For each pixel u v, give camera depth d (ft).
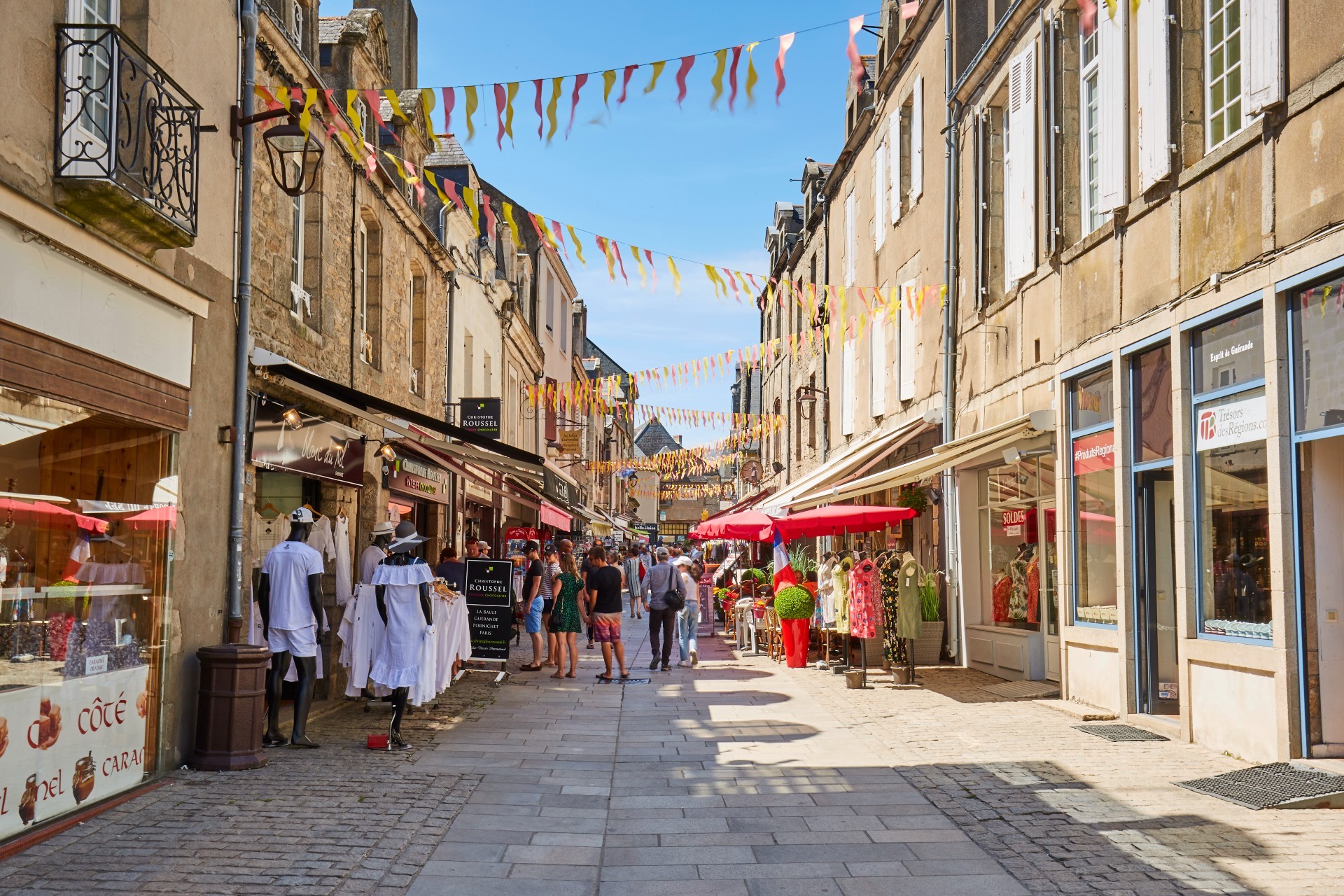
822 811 20.98
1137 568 31.04
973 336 46.14
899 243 59.00
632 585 89.51
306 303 34.68
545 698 37.68
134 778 22.02
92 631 20.51
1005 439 38.04
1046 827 19.30
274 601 27.45
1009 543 43.86
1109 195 32.35
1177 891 15.55
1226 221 25.91
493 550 78.13
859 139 69.36
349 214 38.58
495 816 20.52
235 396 26.99
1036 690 37.88
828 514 45.93
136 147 20.15
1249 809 20.27
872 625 40.09
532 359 96.89
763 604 56.39
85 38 20.38
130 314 21.67
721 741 28.81
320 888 15.69
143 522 22.62
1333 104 21.74
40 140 18.54
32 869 16.33
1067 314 35.78
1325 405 22.36
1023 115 39.91
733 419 106.11
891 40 61.77
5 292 17.46
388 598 27.68
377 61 42.57
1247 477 25.20
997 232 44.62
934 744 27.99
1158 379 29.78
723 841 18.84
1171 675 30.99
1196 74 28.19
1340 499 23.38
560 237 26.91
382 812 20.25
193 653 24.64
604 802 21.75
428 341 52.90
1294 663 23.22
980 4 48.88
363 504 41.24
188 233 21.94
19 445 18.15
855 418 69.87
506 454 36.63
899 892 15.97
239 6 27.45
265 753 25.58
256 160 29.14
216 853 17.29
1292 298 23.53
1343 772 21.90
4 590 17.70
